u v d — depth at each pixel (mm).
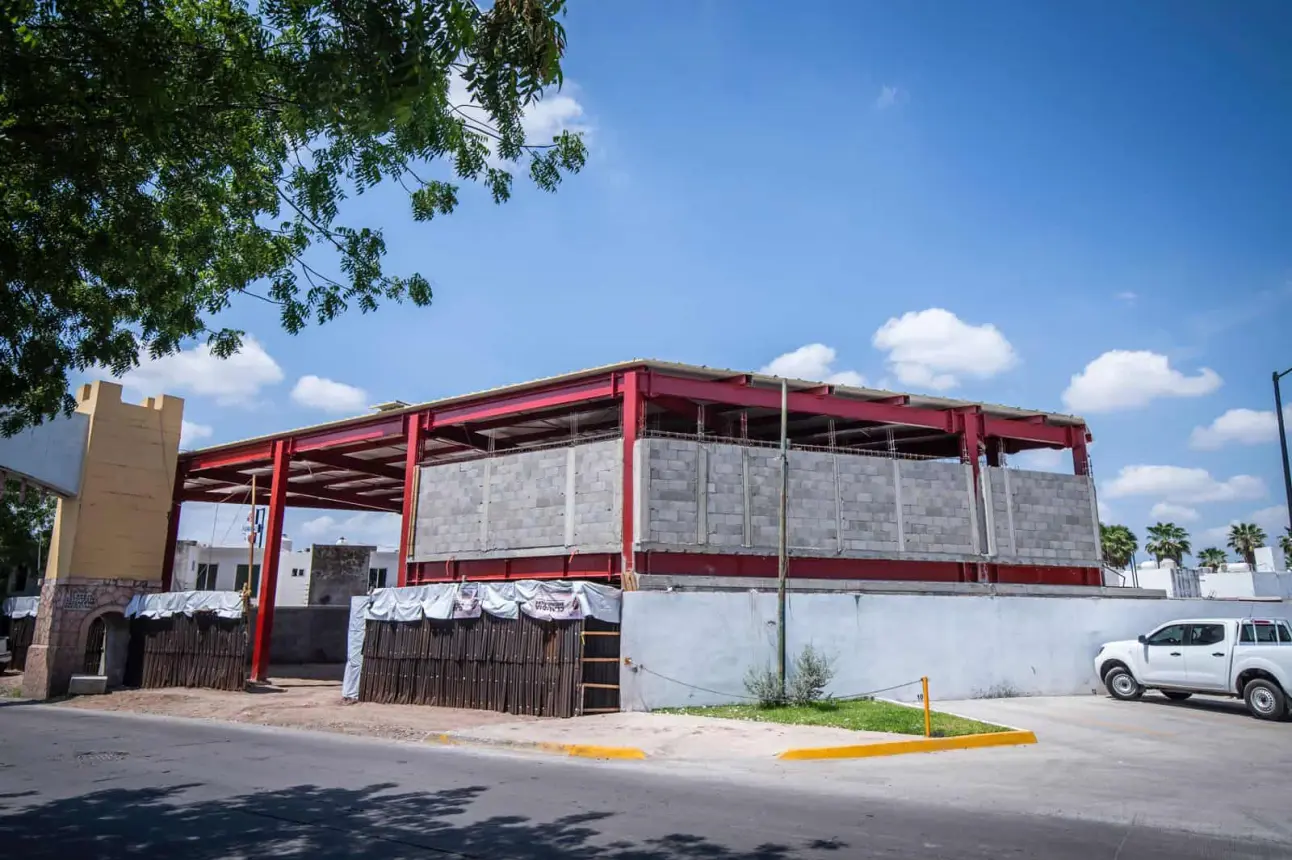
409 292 10469
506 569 22969
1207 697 20781
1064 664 21656
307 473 34406
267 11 7379
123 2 7117
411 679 20266
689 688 18188
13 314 8422
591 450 21688
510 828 8445
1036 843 8008
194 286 10039
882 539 22953
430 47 6578
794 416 26422
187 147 8133
